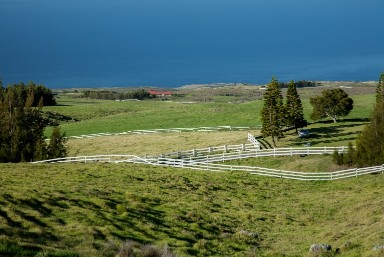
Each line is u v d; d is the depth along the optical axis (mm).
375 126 57438
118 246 25203
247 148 70188
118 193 38500
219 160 64062
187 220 33781
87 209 31891
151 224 31031
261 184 51031
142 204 35594
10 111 65688
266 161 63188
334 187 50125
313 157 63094
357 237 29297
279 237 32625
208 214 36125
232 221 35344
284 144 73438
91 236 26812
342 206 40719
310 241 30969
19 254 20375
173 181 46875
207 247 28656
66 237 26203
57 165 50219
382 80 67625
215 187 47031
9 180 38469
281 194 47094
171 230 30938
